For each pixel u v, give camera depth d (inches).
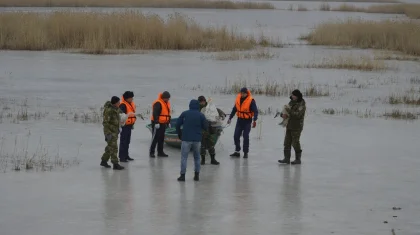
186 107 1095.6
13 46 2075.5
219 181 637.3
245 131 744.3
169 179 641.6
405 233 487.8
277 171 682.8
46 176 644.7
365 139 868.0
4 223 498.0
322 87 1389.0
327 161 733.9
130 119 712.4
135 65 1731.1
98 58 1882.4
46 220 507.2
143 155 751.1
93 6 4756.4
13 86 1328.7
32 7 4404.5
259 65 1780.3
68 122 949.8
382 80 1525.6
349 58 1808.6
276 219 518.0
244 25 3351.4
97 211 532.1
